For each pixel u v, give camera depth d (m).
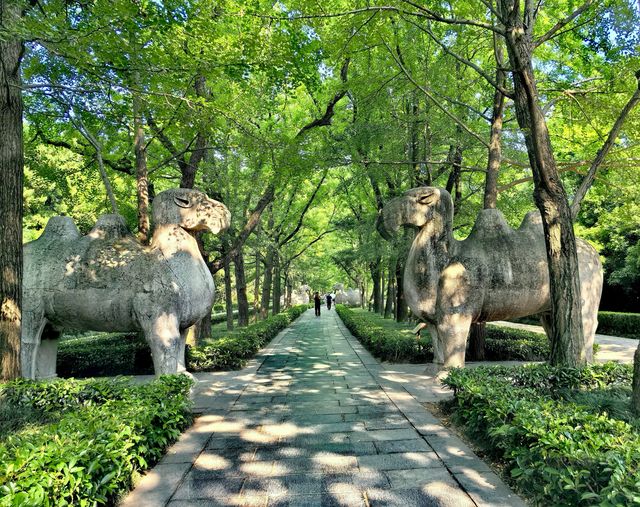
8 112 4.84
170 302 6.04
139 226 8.22
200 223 6.38
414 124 10.44
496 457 3.49
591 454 2.41
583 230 17.64
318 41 6.74
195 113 6.63
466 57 9.85
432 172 12.02
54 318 6.33
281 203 17.69
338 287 50.56
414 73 9.39
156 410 3.74
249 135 7.75
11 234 4.87
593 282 6.96
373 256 12.69
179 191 6.45
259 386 6.52
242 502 2.93
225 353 7.97
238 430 4.41
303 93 12.76
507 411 3.37
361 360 8.95
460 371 4.87
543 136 4.89
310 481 3.21
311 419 4.75
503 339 9.24
